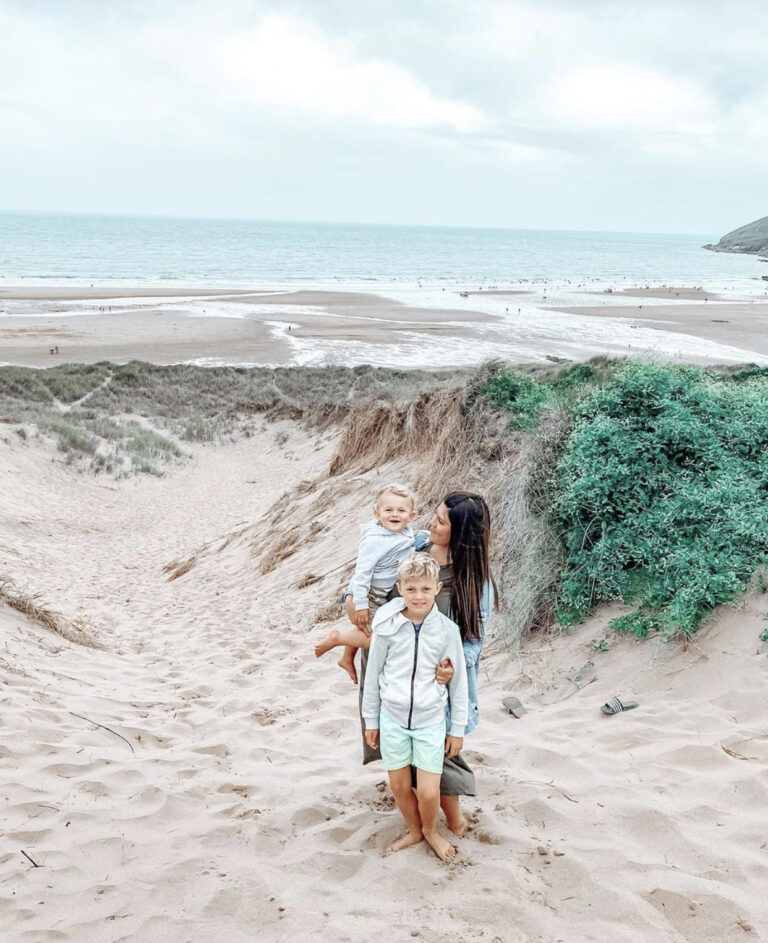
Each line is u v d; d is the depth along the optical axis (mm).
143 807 3896
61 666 6488
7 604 7738
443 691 3262
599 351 45469
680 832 3340
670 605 5145
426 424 12789
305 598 9047
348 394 29125
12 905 3012
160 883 3182
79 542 14594
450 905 2922
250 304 69688
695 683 4656
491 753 4352
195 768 4449
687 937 2760
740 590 5047
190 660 7156
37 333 48844
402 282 105062
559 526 6387
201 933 2859
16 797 3896
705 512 5695
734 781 3664
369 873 3195
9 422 21062
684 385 7090
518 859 3238
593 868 3129
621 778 3875
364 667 3600
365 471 13531
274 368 37469
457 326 56844
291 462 22734
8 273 102312
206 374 34438
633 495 6168
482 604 3473
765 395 7086
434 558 3488
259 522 14000
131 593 10922
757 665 4547
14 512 15367
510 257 192125
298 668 6629
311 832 3598
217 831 3637
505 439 9359
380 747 3307
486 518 3453
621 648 5320
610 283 114250
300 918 2916
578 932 2775
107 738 4879
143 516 17562
